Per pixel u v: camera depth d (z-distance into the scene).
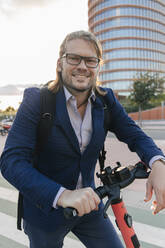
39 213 1.16
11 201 3.83
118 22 72.00
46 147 1.05
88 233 1.32
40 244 1.24
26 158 0.95
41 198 0.82
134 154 7.71
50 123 1.03
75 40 1.06
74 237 2.73
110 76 74.38
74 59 1.06
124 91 72.50
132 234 1.04
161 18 78.00
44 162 1.10
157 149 1.12
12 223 3.09
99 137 1.13
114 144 10.31
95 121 1.13
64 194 0.81
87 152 1.10
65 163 1.08
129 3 71.50
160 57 78.06
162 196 0.95
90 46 1.07
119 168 1.09
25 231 1.31
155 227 2.86
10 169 0.90
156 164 1.03
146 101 23.05
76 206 0.77
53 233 1.19
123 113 1.30
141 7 72.50
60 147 1.04
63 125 1.03
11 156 0.92
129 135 1.25
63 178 1.11
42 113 1.03
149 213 3.22
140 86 23.05
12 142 0.96
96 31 76.81
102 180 1.01
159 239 2.60
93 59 1.08
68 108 1.09
